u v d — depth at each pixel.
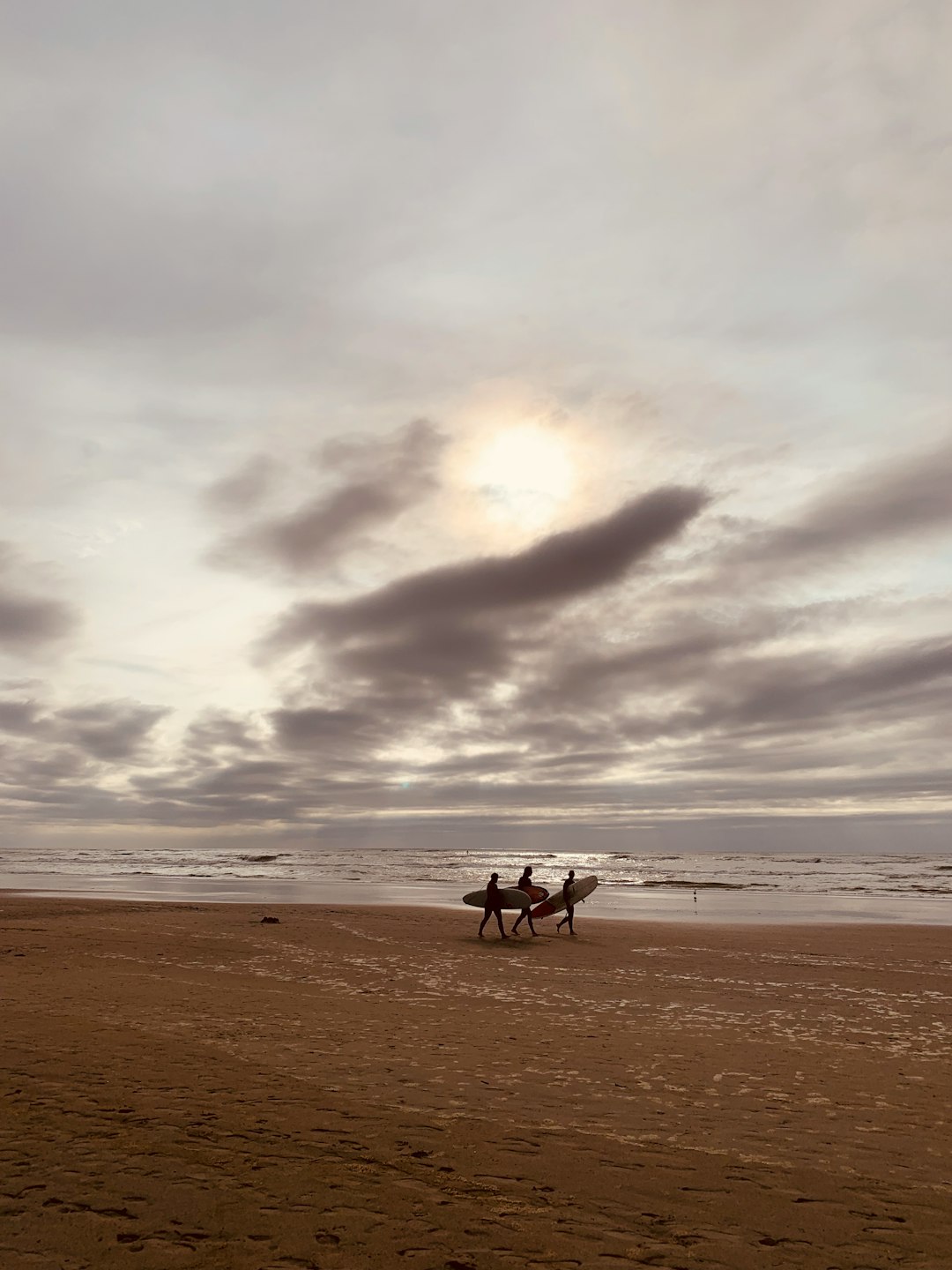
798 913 30.05
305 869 77.00
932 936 21.36
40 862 95.94
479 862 105.06
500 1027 9.84
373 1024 9.81
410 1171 4.94
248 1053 7.98
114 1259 3.67
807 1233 4.24
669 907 32.88
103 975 13.16
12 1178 4.57
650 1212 4.46
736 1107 6.63
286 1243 3.91
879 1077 7.75
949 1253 4.04
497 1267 3.74
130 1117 5.73
